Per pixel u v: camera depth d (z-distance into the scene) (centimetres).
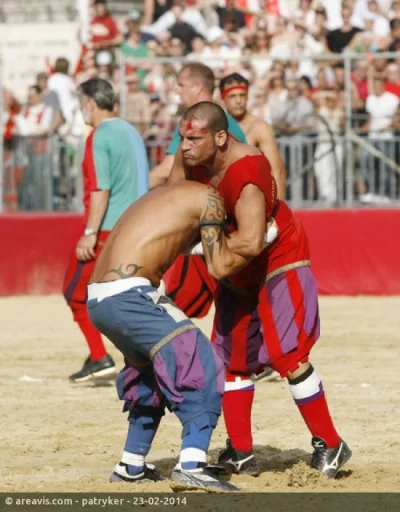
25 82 5278
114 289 1253
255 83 3859
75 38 5275
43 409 1856
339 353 2489
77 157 3784
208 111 1298
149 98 3853
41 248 3703
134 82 3866
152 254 1260
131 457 1325
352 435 1625
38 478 1362
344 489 1298
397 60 3847
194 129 1293
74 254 2080
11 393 2020
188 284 1842
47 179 3819
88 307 1287
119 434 1642
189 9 4384
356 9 4278
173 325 1245
